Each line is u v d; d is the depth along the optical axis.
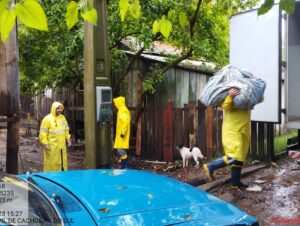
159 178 3.40
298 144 6.55
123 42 10.76
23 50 10.45
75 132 13.14
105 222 2.35
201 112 8.76
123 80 11.36
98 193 2.80
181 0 8.92
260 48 7.16
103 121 5.13
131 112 10.88
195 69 10.40
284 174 7.07
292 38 6.61
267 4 2.12
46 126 7.27
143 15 8.71
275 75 6.97
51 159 7.31
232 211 2.77
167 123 9.38
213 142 8.60
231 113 5.98
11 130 6.03
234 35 7.56
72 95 13.45
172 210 2.61
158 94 10.77
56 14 8.50
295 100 6.61
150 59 10.62
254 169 7.23
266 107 7.13
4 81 5.91
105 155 5.21
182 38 9.44
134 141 10.70
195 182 6.68
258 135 7.99
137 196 2.79
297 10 6.51
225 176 6.82
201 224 2.46
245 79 5.90
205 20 9.66
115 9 8.38
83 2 2.05
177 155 9.25
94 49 5.01
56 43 10.11
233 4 9.91
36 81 12.11
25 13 1.58
